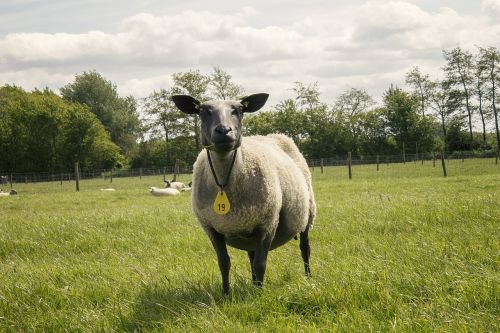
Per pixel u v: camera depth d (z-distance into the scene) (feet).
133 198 72.74
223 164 17.24
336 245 25.94
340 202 44.70
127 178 192.44
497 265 18.10
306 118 303.27
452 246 20.88
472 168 126.52
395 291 15.37
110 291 19.29
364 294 15.49
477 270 16.80
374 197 46.88
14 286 20.15
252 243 19.21
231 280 19.98
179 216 40.78
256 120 299.17
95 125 274.77
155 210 46.85
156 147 285.02
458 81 264.11
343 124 304.91
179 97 18.52
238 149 17.63
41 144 265.75
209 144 17.11
